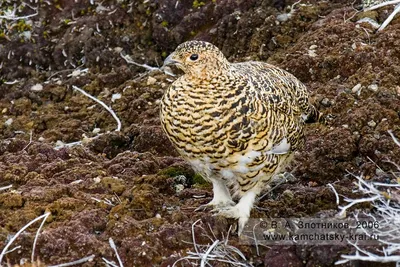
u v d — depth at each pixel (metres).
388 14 12.16
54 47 13.69
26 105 12.48
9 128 11.97
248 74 8.32
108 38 13.52
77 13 14.02
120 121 11.74
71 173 9.55
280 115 8.20
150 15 13.56
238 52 12.77
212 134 7.86
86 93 12.44
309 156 9.79
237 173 8.20
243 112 7.82
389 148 9.51
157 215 8.79
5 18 14.01
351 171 9.49
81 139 11.48
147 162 9.91
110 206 8.86
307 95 9.23
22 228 8.15
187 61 7.82
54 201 8.84
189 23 13.26
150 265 8.07
